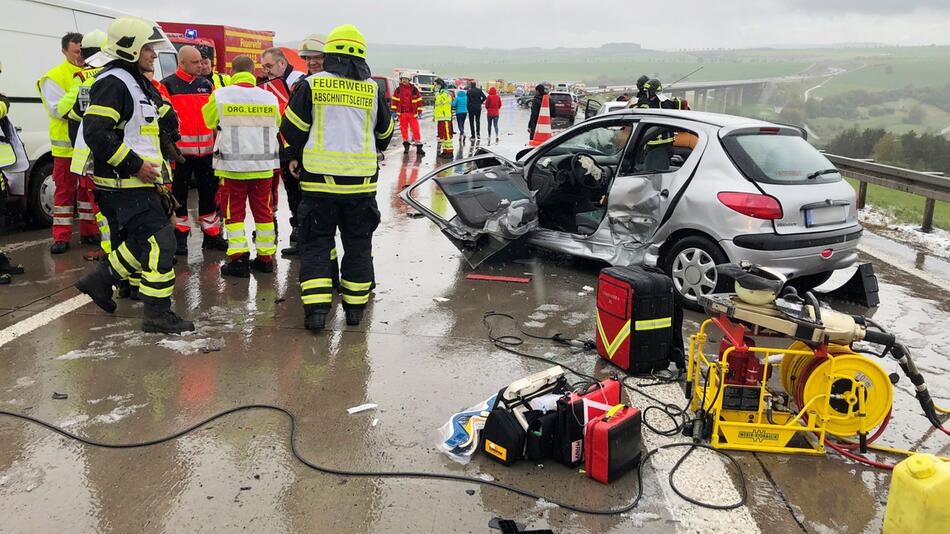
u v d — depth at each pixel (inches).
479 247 255.6
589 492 120.4
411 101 637.3
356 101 186.1
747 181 205.6
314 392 155.2
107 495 115.6
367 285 198.5
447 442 132.3
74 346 177.3
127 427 137.7
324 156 184.2
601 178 251.1
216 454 128.8
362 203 192.7
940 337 203.6
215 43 625.9
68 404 146.6
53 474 121.3
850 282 232.1
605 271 173.6
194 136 256.2
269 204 243.8
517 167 277.6
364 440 135.0
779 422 139.9
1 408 144.3
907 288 256.4
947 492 98.0
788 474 127.8
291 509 112.9
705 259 215.3
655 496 119.6
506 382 163.6
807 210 205.2
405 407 149.3
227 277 241.6
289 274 247.9
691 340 150.0
